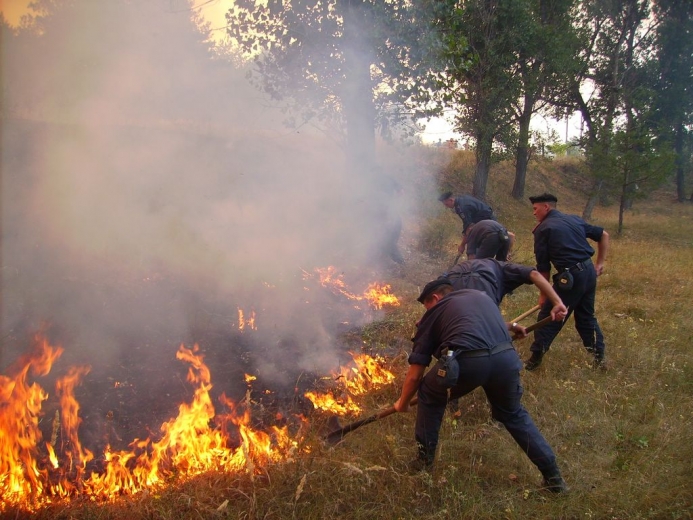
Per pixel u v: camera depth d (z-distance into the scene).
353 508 2.70
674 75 21.70
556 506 2.77
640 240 14.43
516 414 2.96
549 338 4.43
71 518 2.54
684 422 3.59
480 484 2.98
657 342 5.13
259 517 2.59
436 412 3.01
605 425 3.55
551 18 15.84
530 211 17.27
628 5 17.12
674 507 2.72
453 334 2.86
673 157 14.38
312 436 3.18
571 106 16.94
